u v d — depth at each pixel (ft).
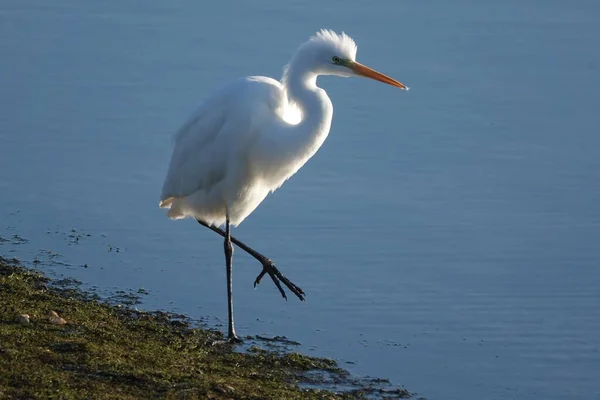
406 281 46.88
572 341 42.09
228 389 33.83
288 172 43.27
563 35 71.72
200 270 48.26
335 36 42.04
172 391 32.76
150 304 44.29
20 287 43.01
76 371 33.19
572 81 65.92
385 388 37.83
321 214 53.06
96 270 47.39
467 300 45.27
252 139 41.86
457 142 59.77
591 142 59.16
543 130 60.49
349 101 64.34
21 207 53.62
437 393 37.88
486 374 39.47
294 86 41.75
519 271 47.65
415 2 77.00
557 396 38.09
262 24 73.61
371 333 42.52
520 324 43.27
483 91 64.95
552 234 50.78
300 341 41.60
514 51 69.62
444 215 52.70
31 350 34.37
